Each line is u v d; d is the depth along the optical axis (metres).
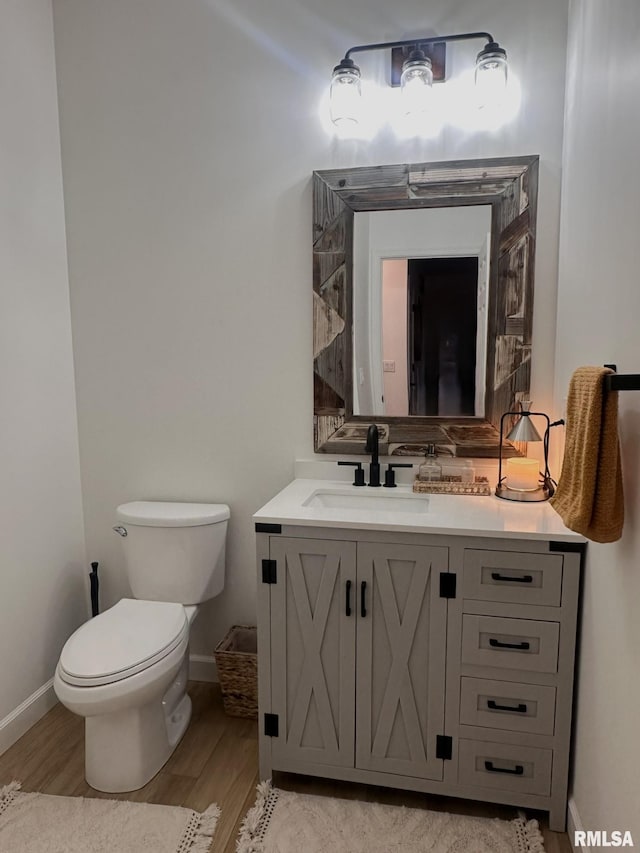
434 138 1.99
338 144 2.06
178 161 2.18
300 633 1.73
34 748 1.99
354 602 1.68
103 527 2.43
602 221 1.43
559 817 1.62
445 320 2.03
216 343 2.24
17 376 2.05
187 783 1.81
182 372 2.28
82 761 1.92
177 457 2.33
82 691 1.62
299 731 1.77
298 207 2.11
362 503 2.03
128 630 1.84
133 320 2.29
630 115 1.23
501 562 1.58
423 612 1.64
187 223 2.21
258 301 2.18
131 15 2.16
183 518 2.10
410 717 1.69
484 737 1.65
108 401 2.36
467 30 1.93
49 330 2.22
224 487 2.30
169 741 1.94
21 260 2.06
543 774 1.63
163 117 2.18
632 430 1.21
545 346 1.99
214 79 2.13
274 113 2.10
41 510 2.18
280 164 2.11
